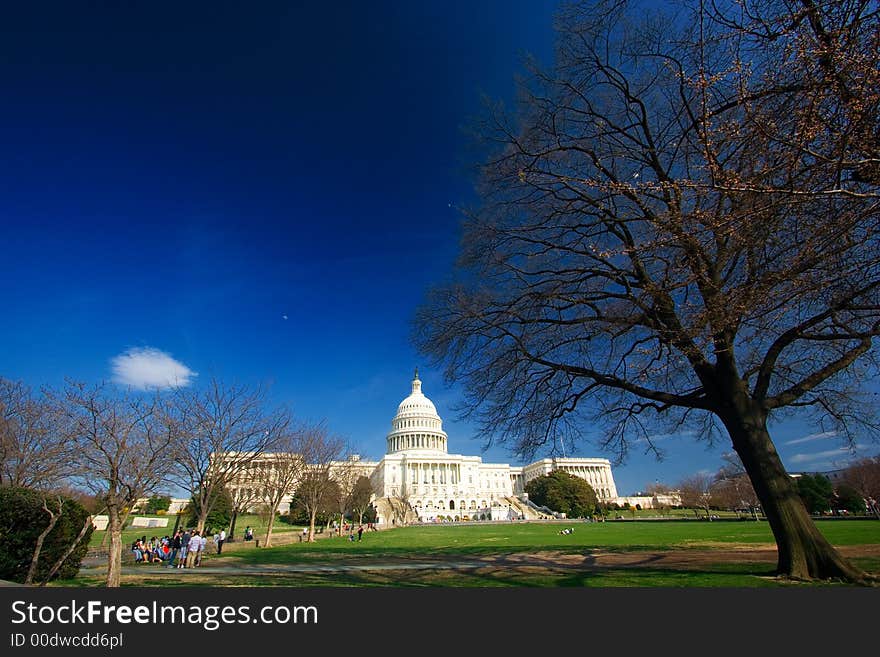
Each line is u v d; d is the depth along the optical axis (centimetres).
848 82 751
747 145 862
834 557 1366
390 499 12469
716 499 10100
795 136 800
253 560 2792
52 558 1911
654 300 1425
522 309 1747
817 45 737
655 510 14062
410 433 15650
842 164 734
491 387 1828
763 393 1562
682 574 1534
